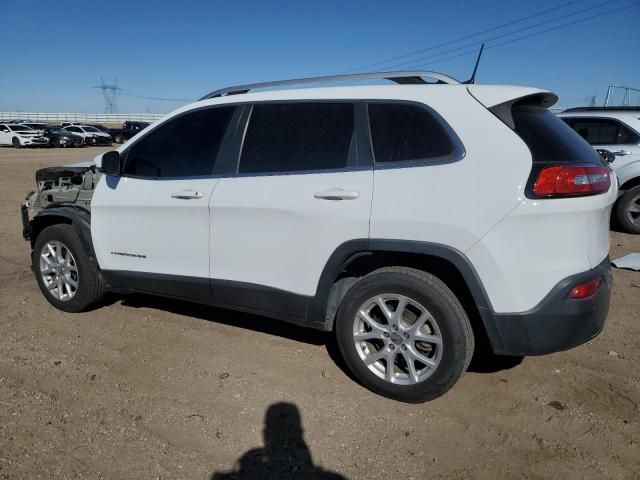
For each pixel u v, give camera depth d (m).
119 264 4.32
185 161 3.96
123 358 3.88
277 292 3.55
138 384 3.51
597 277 2.96
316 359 3.86
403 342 3.20
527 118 3.07
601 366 3.73
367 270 3.46
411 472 2.69
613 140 7.97
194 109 4.01
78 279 4.56
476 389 3.44
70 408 3.22
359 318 3.34
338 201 3.24
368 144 3.27
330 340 4.19
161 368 3.73
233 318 4.63
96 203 4.35
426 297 3.05
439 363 3.08
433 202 3.00
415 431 3.01
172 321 4.57
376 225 3.13
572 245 2.86
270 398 3.34
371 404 3.28
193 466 2.72
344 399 3.33
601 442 2.90
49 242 4.68
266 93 3.76
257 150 3.65
